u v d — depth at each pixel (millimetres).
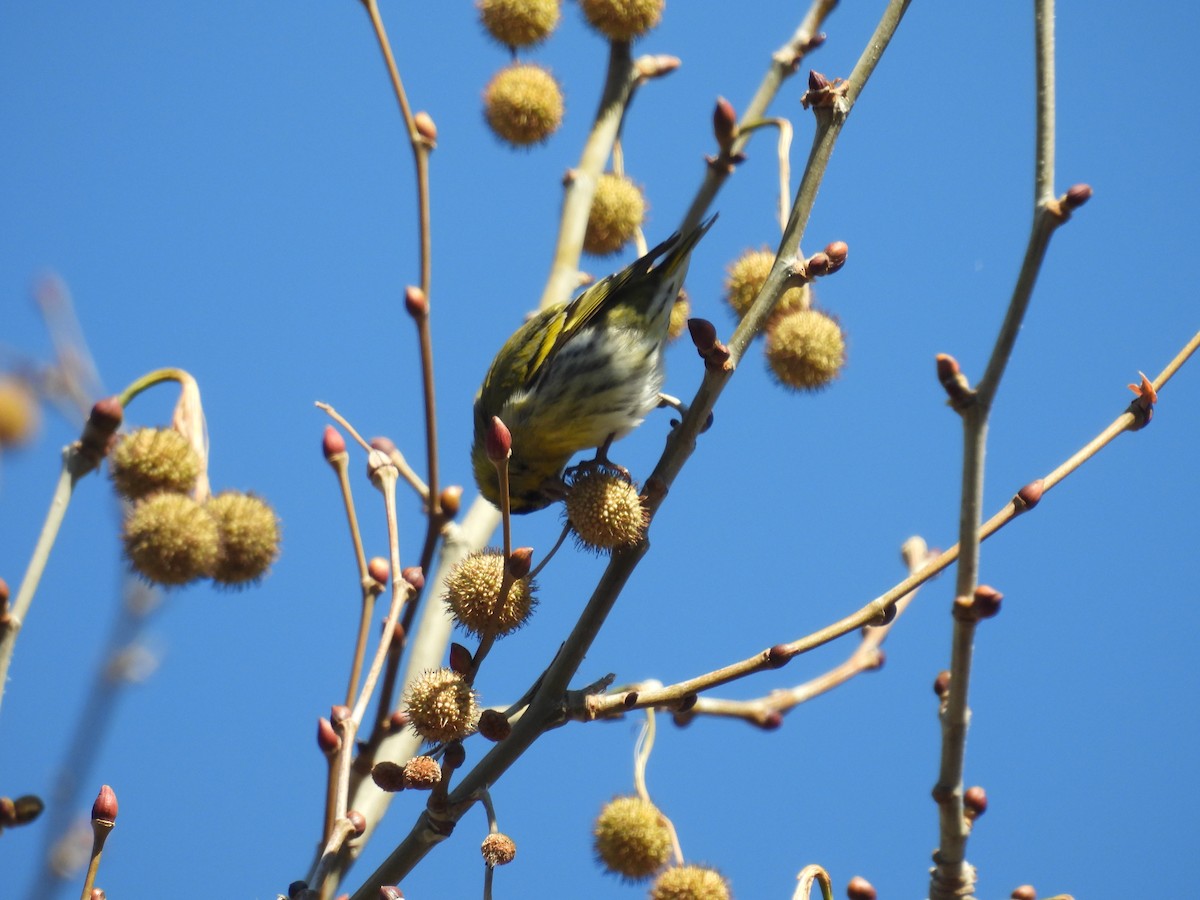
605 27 13484
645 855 9859
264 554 8359
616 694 7941
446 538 11289
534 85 13250
